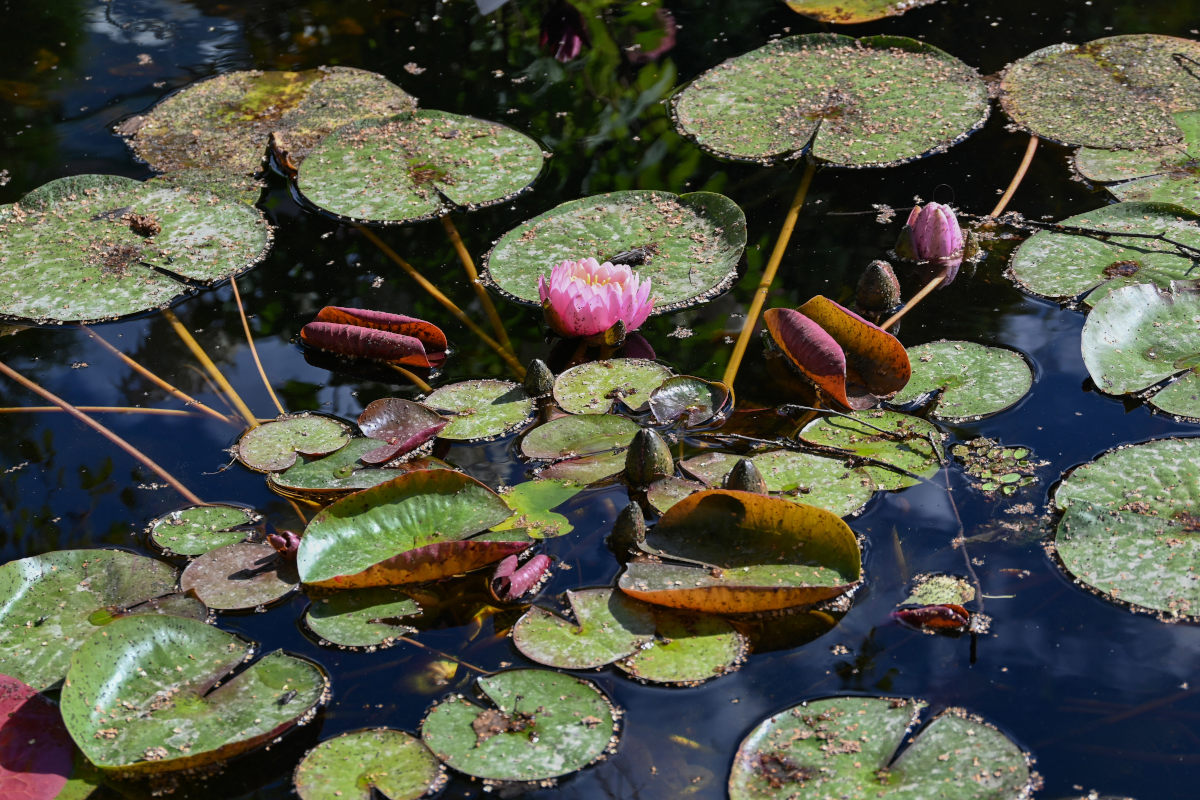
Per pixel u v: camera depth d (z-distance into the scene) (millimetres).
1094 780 1729
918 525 2322
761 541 2223
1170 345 2771
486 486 2432
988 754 1773
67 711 1897
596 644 2064
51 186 3881
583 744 1848
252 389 3008
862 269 3307
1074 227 3348
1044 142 3854
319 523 2316
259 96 4527
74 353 3191
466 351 3115
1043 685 1922
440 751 1846
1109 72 4195
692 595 2102
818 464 2514
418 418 2762
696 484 2480
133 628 2068
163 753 1851
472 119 4293
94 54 5004
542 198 3803
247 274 3506
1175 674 1924
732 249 3365
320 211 3805
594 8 5262
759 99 4289
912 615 2078
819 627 2094
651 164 3955
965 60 4422
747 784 1757
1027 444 2531
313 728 1936
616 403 2805
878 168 3805
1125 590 2098
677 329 3113
